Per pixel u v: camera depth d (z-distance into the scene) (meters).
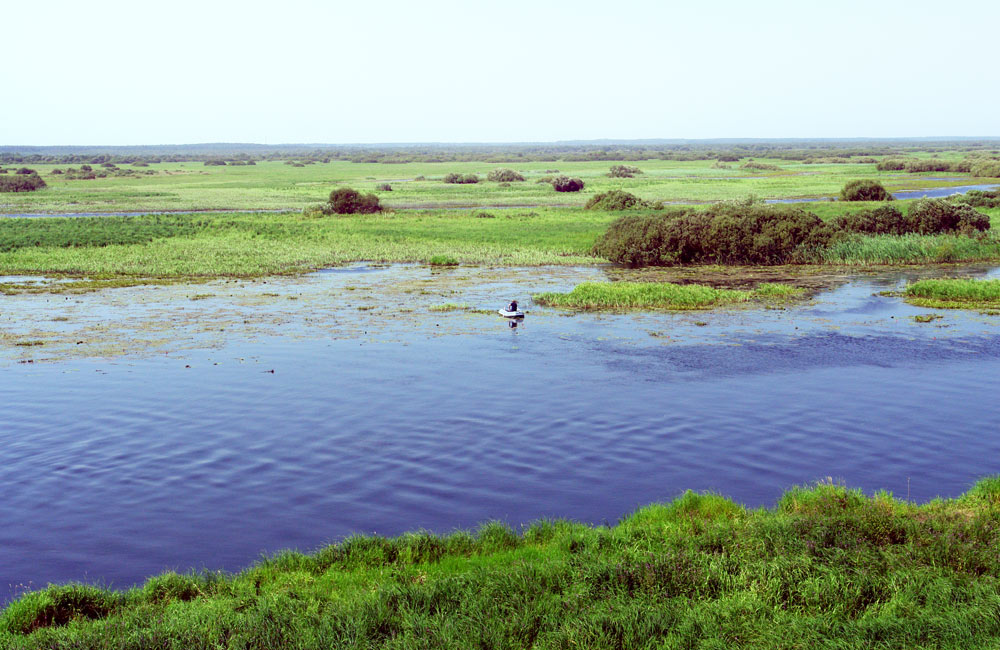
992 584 16.00
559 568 17.22
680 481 24.06
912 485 23.62
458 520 21.59
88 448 26.84
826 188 146.62
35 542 20.36
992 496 21.22
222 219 102.62
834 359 37.91
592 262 71.62
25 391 33.12
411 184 179.12
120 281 61.62
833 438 27.56
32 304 52.09
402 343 41.47
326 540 20.45
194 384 34.09
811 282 60.88
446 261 70.75
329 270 67.94
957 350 39.47
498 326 45.59
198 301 53.50
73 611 16.33
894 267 68.12
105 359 38.31
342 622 15.12
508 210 117.75
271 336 43.19
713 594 16.38
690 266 70.12
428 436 27.86
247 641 14.54
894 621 14.59
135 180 195.62
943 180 169.50
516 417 29.81
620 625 14.80
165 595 17.17
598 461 25.62
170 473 24.77
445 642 14.45
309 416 30.00
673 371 35.97
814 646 14.06
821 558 17.47
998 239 73.88
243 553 19.80
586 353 39.31
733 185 158.75
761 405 31.11
